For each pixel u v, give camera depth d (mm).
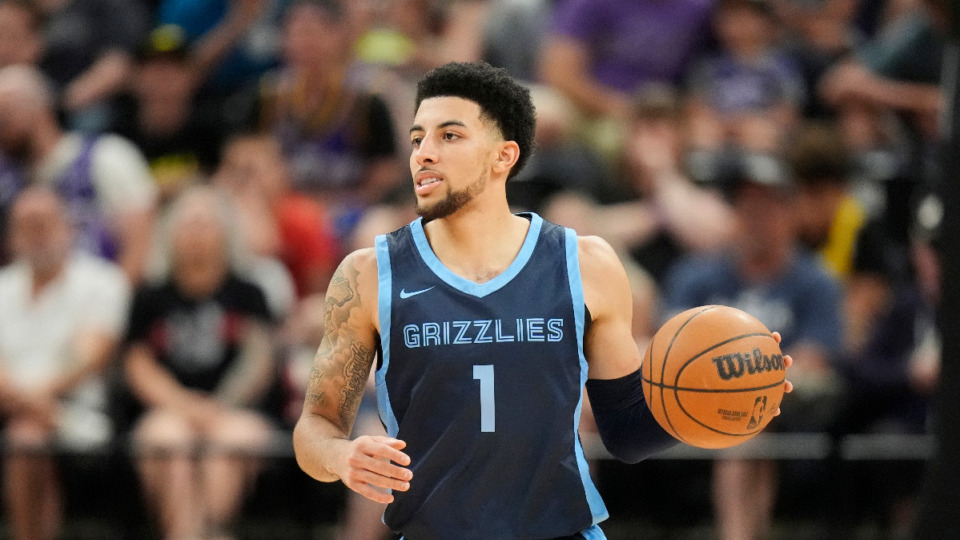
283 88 20656
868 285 17562
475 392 8086
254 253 18062
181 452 15219
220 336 16453
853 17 24344
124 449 15242
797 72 21969
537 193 18016
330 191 20094
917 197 18891
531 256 8438
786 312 16219
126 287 17594
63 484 15656
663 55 21250
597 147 20047
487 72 8469
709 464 15750
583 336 8359
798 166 18219
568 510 8180
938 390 10281
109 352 16875
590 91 20703
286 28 22172
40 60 22828
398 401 8289
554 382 8180
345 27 20688
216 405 16219
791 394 15523
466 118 8344
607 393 8648
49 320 16781
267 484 16016
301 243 18656
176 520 15250
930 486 10219
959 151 10273
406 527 8289
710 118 20094
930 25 21312
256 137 20203
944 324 10273
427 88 8500
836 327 16234
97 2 23312
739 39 20938
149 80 21203
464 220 8461
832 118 21781
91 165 19297
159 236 18703
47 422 16219
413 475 8211
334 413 8500
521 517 8086
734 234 16812
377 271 8453
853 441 15039
